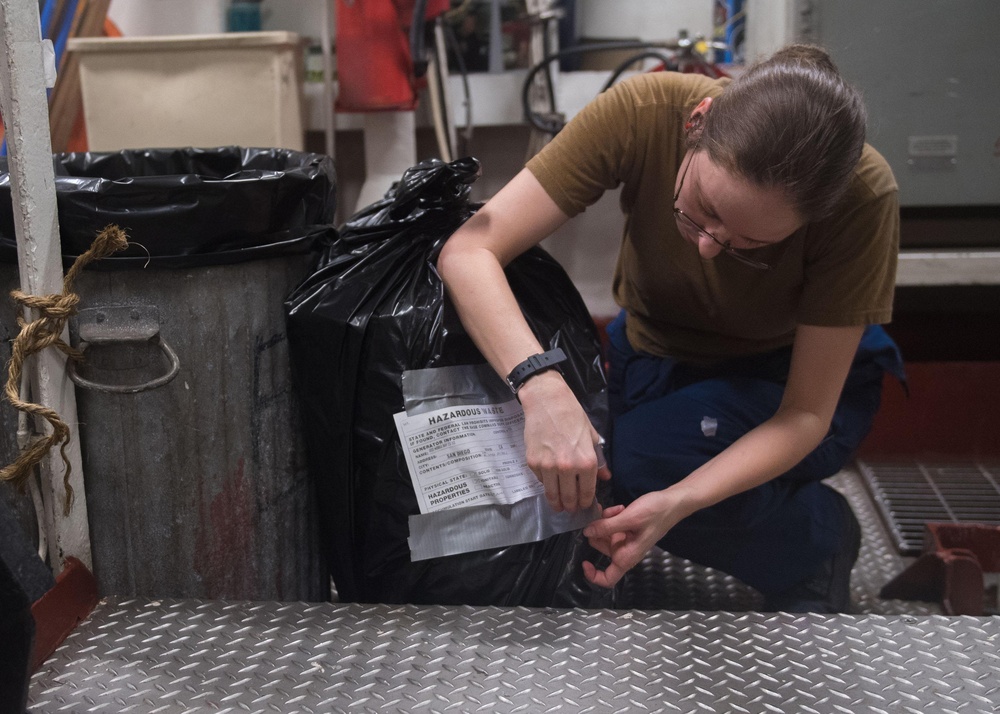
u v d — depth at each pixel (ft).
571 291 4.56
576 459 3.53
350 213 9.27
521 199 4.13
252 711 3.18
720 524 4.69
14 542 2.89
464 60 8.66
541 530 3.98
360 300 4.06
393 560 4.07
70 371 3.74
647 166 4.18
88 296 3.77
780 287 4.25
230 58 7.42
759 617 3.74
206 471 4.08
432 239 4.40
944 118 6.97
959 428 7.31
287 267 4.20
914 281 7.19
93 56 7.45
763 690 3.29
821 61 3.54
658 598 5.46
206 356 3.95
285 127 7.57
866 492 6.97
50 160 3.50
